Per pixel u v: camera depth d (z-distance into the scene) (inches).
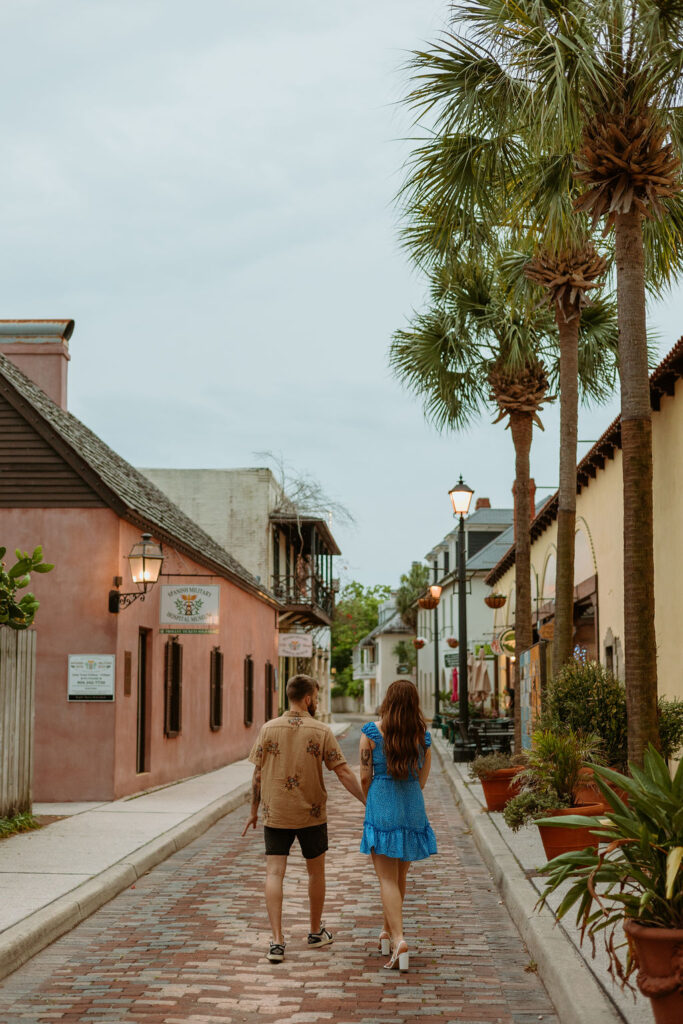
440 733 1491.1
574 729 459.8
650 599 337.7
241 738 1002.1
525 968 246.7
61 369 732.7
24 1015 209.8
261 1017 208.8
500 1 341.1
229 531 1339.8
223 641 905.5
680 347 476.1
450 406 720.3
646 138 353.7
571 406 564.1
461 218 405.7
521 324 671.1
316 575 1380.4
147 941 272.8
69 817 497.0
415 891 347.6
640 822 182.9
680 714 453.7
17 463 589.9
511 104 362.3
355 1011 213.0
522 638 687.7
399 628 2903.5
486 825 470.0
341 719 2888.8
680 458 512.7
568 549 554.9
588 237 488.7
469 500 881.5
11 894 305.4
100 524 586.6
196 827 478.9
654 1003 169.0
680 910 173.6
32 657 470.3
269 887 258.1
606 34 335.6
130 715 604.7
